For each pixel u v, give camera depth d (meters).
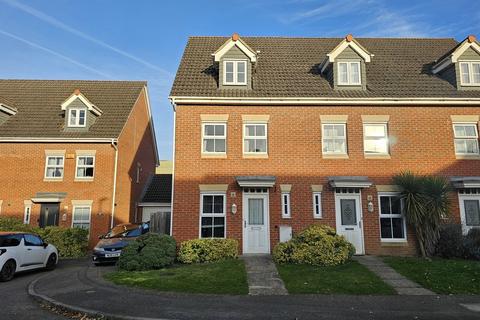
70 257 18.50
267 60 19.08
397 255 15.01
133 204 25.03
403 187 14.86
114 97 25.00
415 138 16.14
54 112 23.33
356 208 15.56
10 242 12.94
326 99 16.11
